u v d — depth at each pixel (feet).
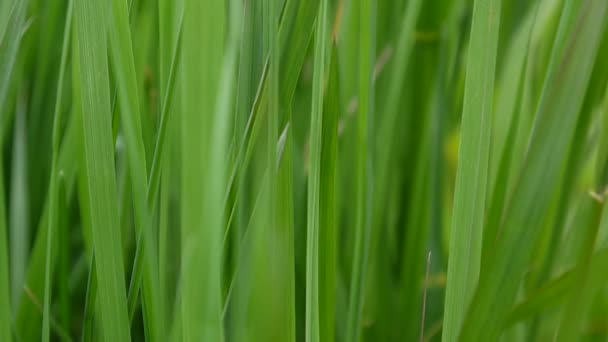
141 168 1.22
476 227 1.23
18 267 1.52
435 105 1.70
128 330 1.26
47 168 1.69
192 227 1.09
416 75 1.74
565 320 1.18
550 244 1.40
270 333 1.13
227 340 1.27
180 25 1.25
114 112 1.35
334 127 1.28
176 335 1.24
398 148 1.76
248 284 1.17
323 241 1.29
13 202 1.55
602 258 1.16
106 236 1.24
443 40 1.70
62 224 1.48
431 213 1.70
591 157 1.47
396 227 1.78
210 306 1.10
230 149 1.23
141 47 1.47
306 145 1.63
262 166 1.20
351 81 1.60
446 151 1.72
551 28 1.58
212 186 1.07
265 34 1.22
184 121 1.07
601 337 1.28
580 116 1.34
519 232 1.17
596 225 1.16
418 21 1.74
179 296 1.25
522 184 1.16
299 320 1.56
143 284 1.29
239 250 1.19
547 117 1.14
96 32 1.22
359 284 1.36
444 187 1.70
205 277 1.09
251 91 1.23
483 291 1.18
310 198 1.23
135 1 1.41
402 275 1.71
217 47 1.06
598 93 1.32
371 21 1.35
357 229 1.36
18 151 1.57
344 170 1.62
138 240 1.29
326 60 1.27
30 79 1.75
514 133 1.33
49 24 1.70
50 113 1.69
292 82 1.24
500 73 1.72
